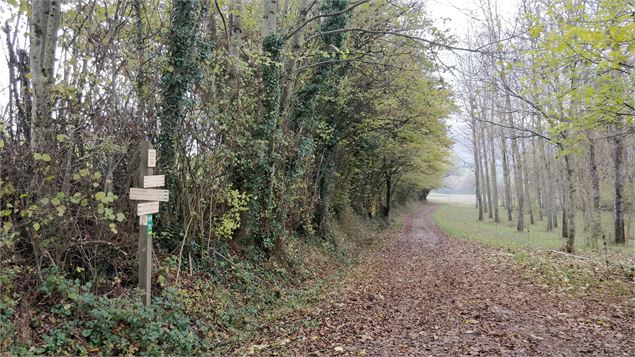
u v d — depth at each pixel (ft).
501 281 34.83
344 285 36.42
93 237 21.33
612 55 24.85
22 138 19.52
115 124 21.84
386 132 69.26
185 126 28.07
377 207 117.70
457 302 27.81
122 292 21.17
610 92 28.04
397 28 50.49
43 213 17.63
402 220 132.46
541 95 46.93
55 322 17.12
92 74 20.24
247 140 35.63
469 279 36.55
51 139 18.78
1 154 17.84
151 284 23.21
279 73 37.14
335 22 45.16
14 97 19.72
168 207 27.53
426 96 46.96
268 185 37.35
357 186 93.15
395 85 56.59
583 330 21.03
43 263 19.36
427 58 43.11
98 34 22.35
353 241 72.43
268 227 38.09
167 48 26.78
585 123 30.89
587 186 63.36
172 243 27.84
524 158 107.45
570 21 31.42
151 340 17.88
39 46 19.39
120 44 23.38
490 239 72.69
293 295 32.99
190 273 27.30
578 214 123.44
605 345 18.62
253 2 50.78
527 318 23.38
